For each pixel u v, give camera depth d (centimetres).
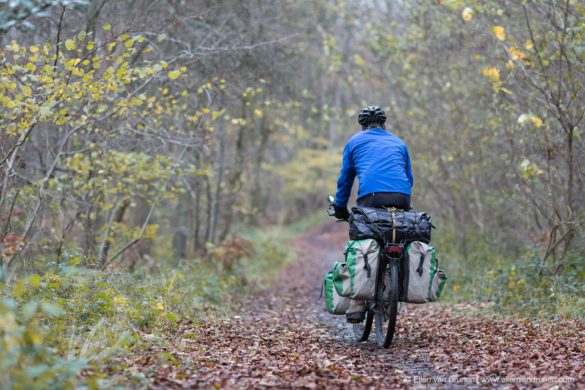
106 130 1276
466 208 2006
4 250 1062
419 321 1184
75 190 1327
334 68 1927
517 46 1201
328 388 628
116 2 1420
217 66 1582
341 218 947
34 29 1143
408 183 884
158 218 2030
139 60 1454
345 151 920
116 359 664
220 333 981
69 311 804
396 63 1892
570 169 1209
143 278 1355
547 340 862
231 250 1948
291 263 3086
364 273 837
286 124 2644
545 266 1249
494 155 1669
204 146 1384
